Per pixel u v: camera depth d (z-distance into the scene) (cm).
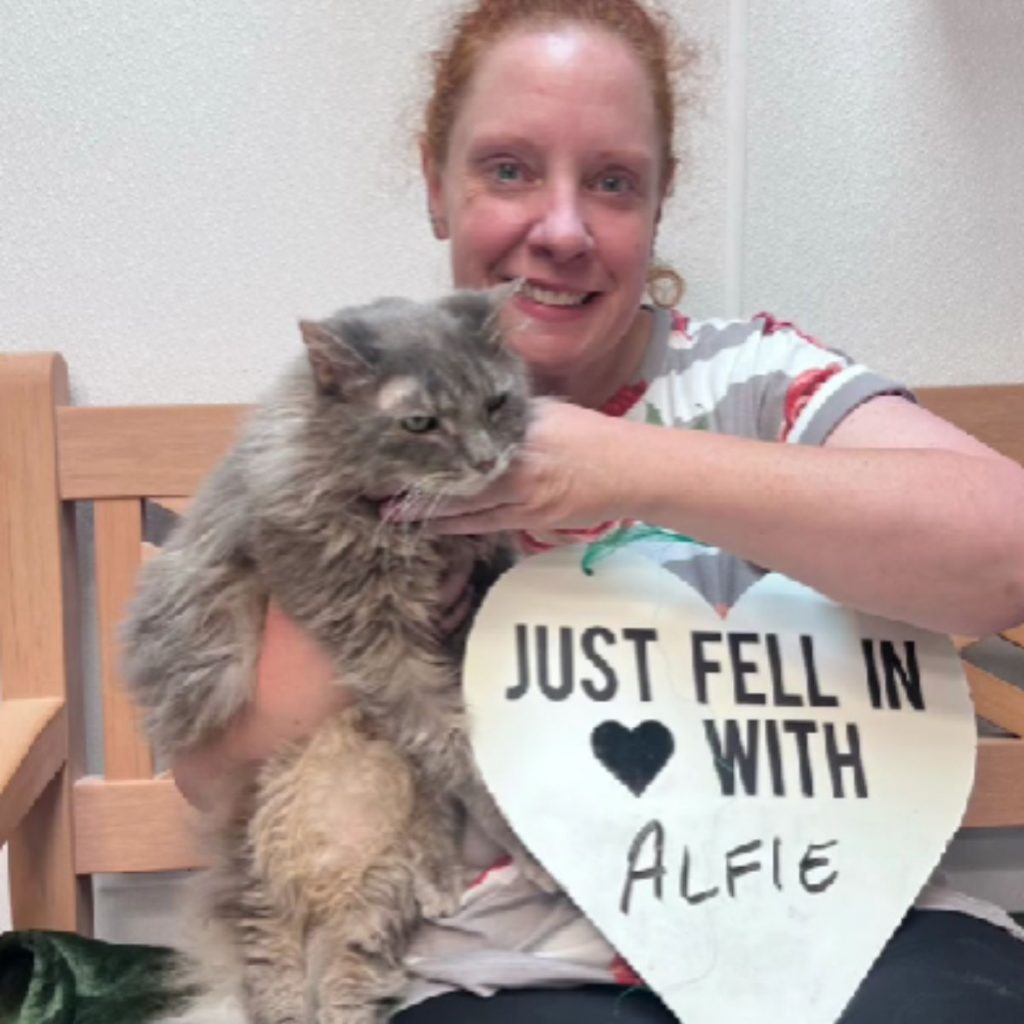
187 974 68
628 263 65
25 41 84
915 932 56
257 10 86
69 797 84
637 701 57
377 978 58
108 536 83
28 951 77
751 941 53
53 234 87
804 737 57
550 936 57
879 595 56
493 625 58
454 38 70
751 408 67
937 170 92
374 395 56
